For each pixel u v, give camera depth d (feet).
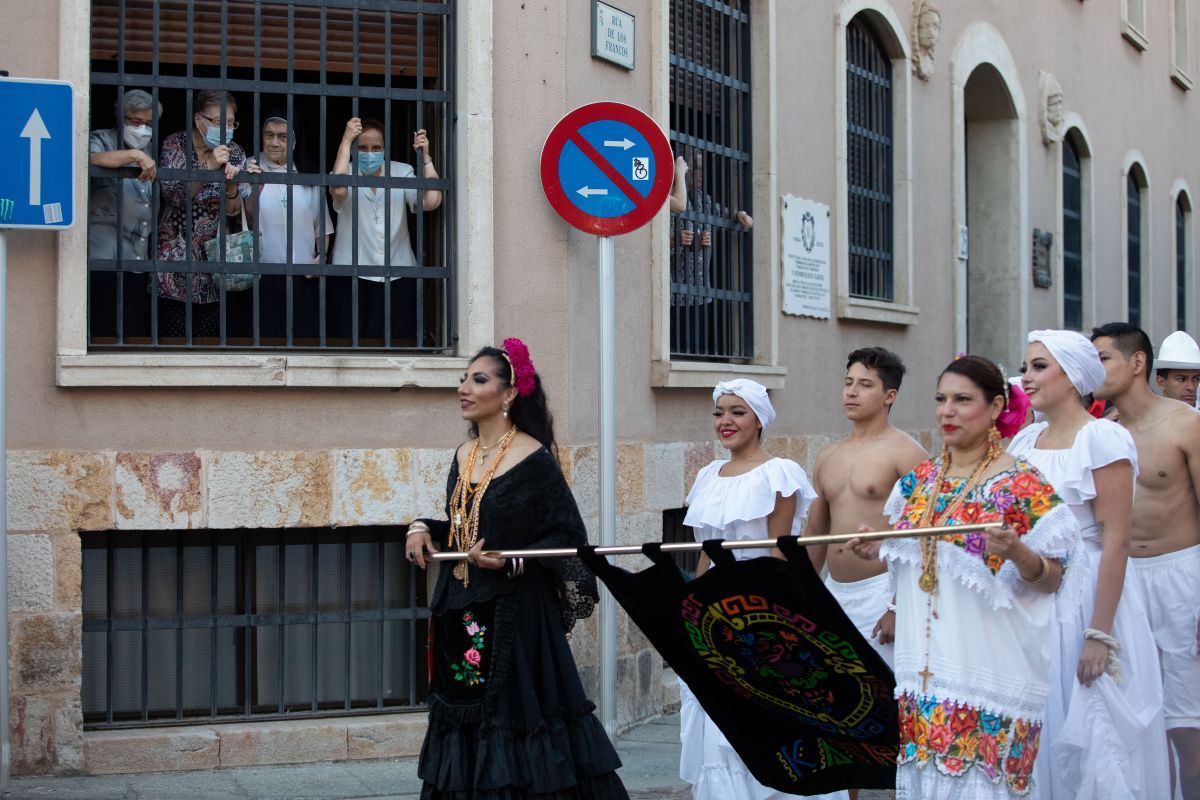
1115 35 62.85
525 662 17.85
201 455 24.91
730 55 34.06
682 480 30.99
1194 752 20.08
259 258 26.16
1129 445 17.78
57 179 22.13
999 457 15.83
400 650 26.99
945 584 15.56
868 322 40.06
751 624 16.01
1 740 21.93
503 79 26.89
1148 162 67.67
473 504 18.12
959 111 46.29
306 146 27.45
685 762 20.66
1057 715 17.98
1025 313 51.85
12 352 24.12
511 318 26.91
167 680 25.70
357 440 25.79
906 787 15.65
